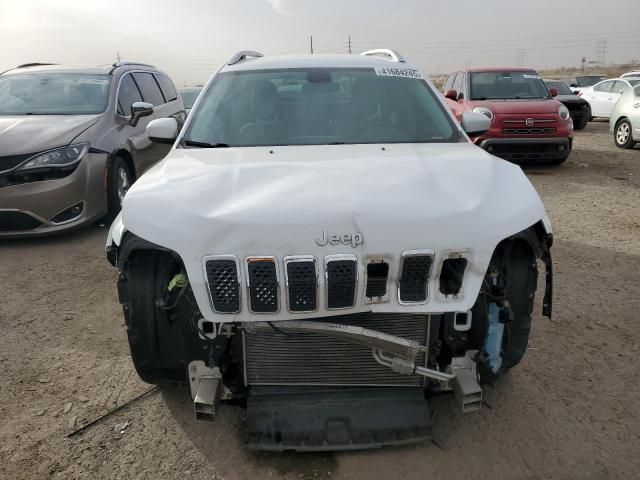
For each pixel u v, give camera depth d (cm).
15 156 572
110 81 740
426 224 242
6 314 445
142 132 748
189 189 264
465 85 1138
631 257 562
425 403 267
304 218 238
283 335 261
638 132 1270
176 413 312
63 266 548
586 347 382
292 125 362
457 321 264
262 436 259
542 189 881
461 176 277
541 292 476
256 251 235
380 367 269
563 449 281
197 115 374
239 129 361
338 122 365
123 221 262
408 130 363
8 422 309
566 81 2431
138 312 276
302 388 272
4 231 591
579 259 557
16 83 734
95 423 306
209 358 265
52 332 414
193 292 242
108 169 643
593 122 2088
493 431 295
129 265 275
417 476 264
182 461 276
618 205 776
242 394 277
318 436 258
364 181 266
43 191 579
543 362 362
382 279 242
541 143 998
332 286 237
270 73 403
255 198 252
